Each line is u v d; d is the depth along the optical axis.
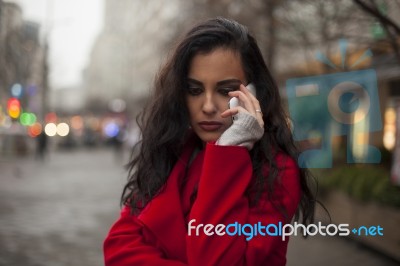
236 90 1.68
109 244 1.72
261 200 1.60
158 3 55.50
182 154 1.78
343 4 7.62
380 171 9.24
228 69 1.65
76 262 6.84
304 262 7.02
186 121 1.73
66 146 43.12
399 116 8.18
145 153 1.77
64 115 75.50
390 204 7.47
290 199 1.63
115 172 22.11
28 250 7.45
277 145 1.71
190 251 1.54
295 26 9.27
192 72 1.67
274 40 10.07
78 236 8.56
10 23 14.95
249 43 1.71
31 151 31.12
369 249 7.98
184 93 1.70
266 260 1.64
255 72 1.73
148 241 1.69
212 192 1.55
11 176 18.62
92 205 12.20
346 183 8.86
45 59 29.16
